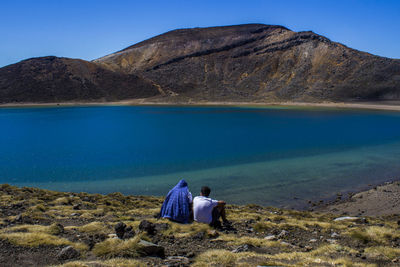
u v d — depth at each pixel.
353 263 6.43
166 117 101.69
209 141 47.00
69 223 9.15
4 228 7.70
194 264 5.98
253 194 19.75
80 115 114.19
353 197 19.08
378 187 21.05
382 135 53.66
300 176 24.56
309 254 7.06
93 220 9.64
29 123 82.00
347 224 11.31
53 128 68.88
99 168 27.86
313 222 10.83
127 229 7.56
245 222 10.18
